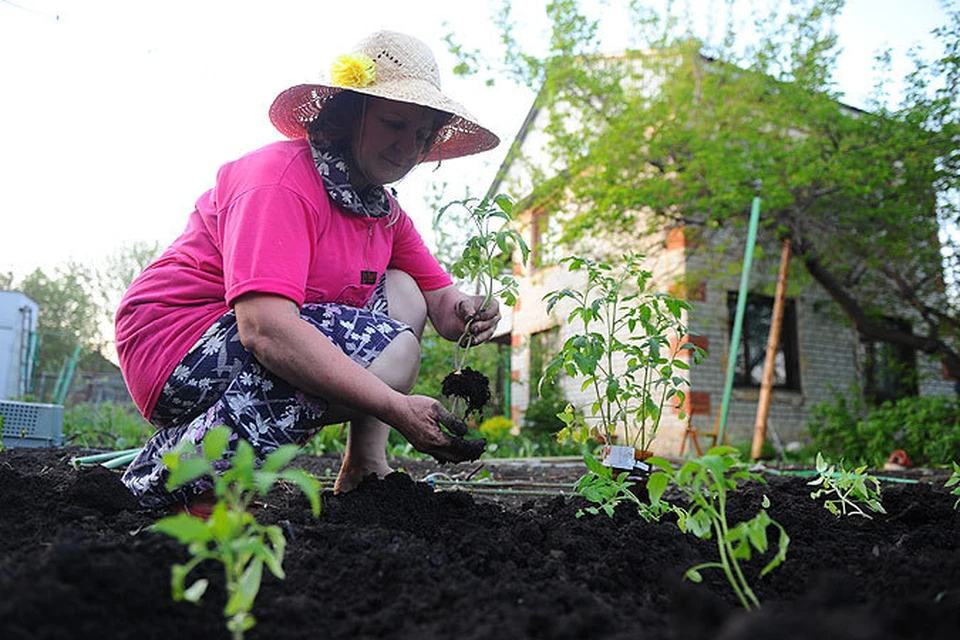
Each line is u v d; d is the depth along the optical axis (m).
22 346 18.77
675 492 3.14
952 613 0.92
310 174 1.99
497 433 8.65
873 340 10.86
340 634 1.04
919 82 8.10
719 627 0.98
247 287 1.72
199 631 1.01
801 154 8.38
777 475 4.25
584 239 10.87
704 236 10.07
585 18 9.10
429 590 1.19
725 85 8.97
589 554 1.53
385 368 2.01
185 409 1.94
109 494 1.76
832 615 0.88
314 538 1.51
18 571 1.06
